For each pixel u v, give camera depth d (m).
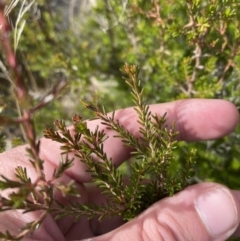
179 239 0.11
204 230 0.11
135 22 0.21
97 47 0.24
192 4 0.13
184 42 0.19
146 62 0.21
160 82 0.21
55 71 0.24
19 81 0.06
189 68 0.17
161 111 0.15
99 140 0.10
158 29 0.19
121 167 0.20
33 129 0.07
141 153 0.11
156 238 0.11
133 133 0.14
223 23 0.15
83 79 0.23
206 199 0.11
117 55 0.23
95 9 0.22
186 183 0.12
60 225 0.14
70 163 0.08
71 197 0.13
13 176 0.12
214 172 0.18
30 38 0.23
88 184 0.15
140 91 0.11
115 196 0.11
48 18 0.23
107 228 0.14
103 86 0.25
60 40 0.25
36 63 0.24
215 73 0.19
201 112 0.14
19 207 0.08
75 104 0.25
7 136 0.24
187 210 0.11
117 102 0.23
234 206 0.11
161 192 0.12
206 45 0.15
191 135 0.15
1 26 0.06
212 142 0.19
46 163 0.13
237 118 0.15
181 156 0.18
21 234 0.08
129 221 0.11
